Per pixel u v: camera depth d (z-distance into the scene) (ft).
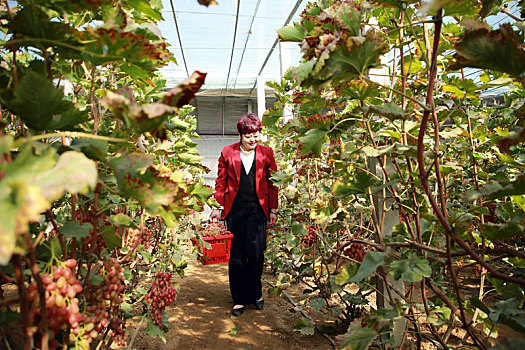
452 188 8.67
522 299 3.34
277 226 12.28
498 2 4.09
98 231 3.67
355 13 3.29
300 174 7.95
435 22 3.02
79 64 3.51
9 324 2.40
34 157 1.79
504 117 7.64
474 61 2.85
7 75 2.84
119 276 3.89
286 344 7.48
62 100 2.46
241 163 10.05
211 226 17.30
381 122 5.98
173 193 2.68
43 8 3.13
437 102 5.92
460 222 4.15
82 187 1.72
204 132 35.78
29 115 2.50
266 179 10.14
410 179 4.43
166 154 6.47
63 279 2.57
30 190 1.52
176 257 8.65
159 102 2.32
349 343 3.51
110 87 4.97
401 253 4.25
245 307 10.26
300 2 18.63
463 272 11.82
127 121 2.31
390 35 5.01
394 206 5.35
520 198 4.41
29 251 2.23
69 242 4.30
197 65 28.94
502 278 2.83
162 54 2.68
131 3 3.33
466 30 2.71
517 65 2.71
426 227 4.60
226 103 35.14
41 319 2.25
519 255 3.02
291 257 10.64
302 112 6.25
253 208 9.98
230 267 9.71
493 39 2.65
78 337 3.01
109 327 4.32
